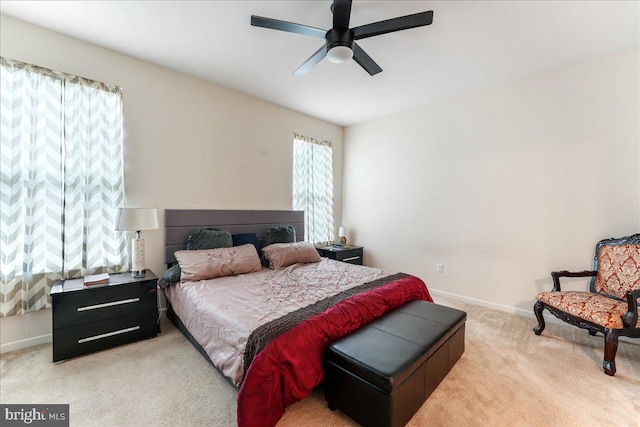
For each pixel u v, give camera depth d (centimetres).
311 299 210
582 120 278
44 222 231
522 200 316
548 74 296
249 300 209
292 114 422
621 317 204
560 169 291
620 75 258
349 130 503
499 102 330
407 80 320
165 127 298
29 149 223
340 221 515
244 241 343
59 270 237
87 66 251
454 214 371
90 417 157
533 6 197
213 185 337
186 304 231
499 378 197
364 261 479
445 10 203
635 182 254
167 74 298
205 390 181
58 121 235
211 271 269
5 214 215
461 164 363
